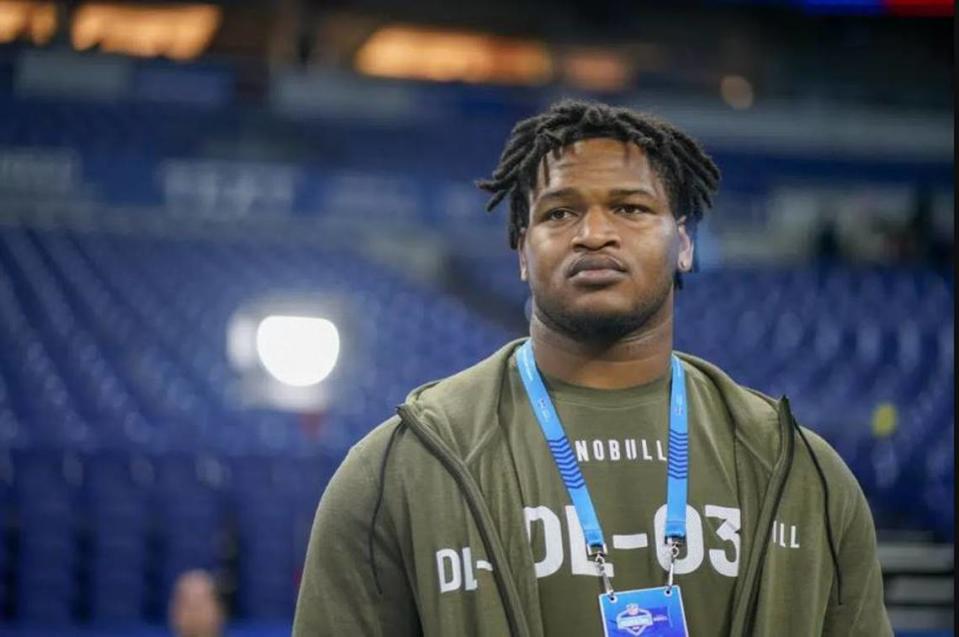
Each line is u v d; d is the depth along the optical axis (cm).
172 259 2095
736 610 207
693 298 2138
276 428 1365
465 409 221
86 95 2469
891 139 2670
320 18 2836
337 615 214
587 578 207
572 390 222
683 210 230
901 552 1114
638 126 223
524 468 215
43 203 2256
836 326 2016
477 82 2706
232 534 1104
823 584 214
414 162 2497
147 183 2281
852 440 1376
